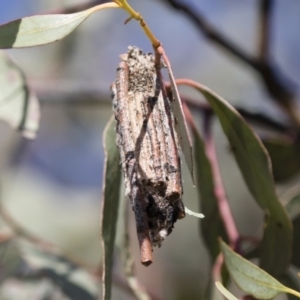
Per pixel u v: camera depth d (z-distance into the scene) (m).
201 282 1.18
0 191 1.11
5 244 0.93
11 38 0.74
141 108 0.74
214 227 0.84
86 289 0.90
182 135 0.74
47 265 0.91
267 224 0.81
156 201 0.73
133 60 0.76
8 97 0.85
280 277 0.81
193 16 0.93
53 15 0.75
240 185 1.19
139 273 1.19
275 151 0.89
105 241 0.78
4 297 0.92
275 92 0.94
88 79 1.28
